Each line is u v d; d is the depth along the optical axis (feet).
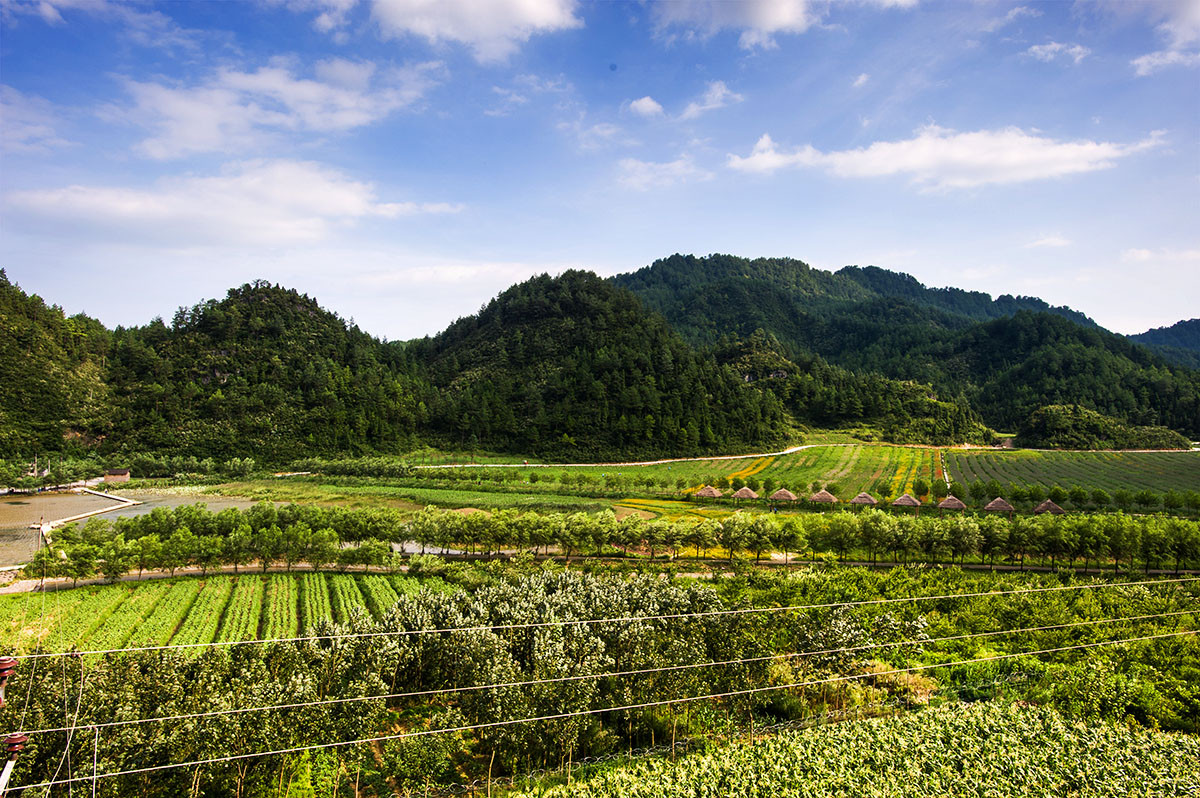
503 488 564.30
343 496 542.57
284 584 319.88
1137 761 170.09
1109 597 278.87
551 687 176.86
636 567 339.98
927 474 646.74
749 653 211.41
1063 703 196.85
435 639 215.51
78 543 333.83
